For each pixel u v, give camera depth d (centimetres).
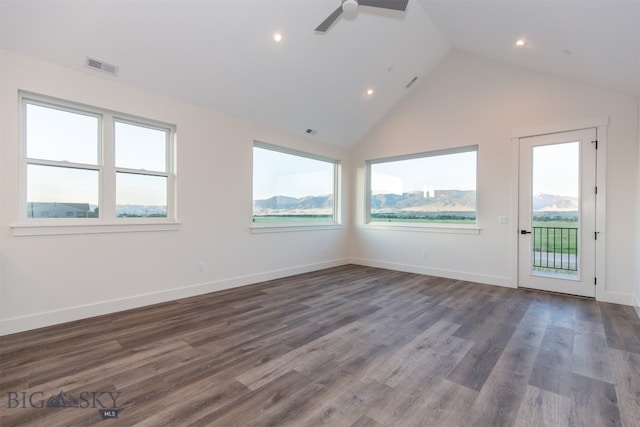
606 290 366
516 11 289
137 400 175
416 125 529
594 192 372
